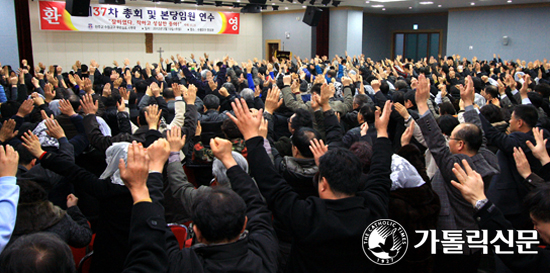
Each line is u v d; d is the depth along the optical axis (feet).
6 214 4.64
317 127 8.89
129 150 4.17
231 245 4.10
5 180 4.95
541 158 6.31
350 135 9.21
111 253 5.91
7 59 32.01
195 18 47.03
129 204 5.91
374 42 62.08
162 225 4.00
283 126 12.36
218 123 10.69
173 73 26.18
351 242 4.51
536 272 4.36
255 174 4.81
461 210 6.34
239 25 52.75
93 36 42.37
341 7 49.37
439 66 35.78
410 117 8.09
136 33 45.27
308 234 4.47
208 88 18.11
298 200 4.68
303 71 24.91
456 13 50.70
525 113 8.49
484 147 7.83
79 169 6.32
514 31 46.85
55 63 40.29
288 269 4.94
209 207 4.06
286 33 53.67
